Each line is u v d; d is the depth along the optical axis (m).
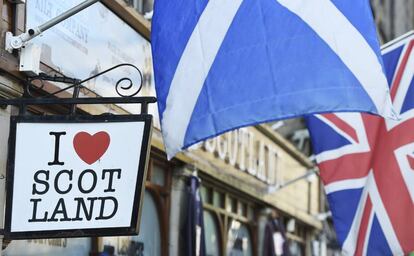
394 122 8.07
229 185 13.09
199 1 5.93
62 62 7.57
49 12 7.36
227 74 5.69
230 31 5.77
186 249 10.80
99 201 5.41
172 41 5.95
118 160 5.45
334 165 8.25
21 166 5.39
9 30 6.72
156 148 9.97
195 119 5.70
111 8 8.71
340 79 5.53
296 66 5.58
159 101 5.91
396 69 8.09
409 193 7.91
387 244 7.93
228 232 13.55
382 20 24.80
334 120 8.29
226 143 12.88
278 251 15.45
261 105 5.56
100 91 8.41
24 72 6.66
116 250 9.23
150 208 10.34
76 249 8.34
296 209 17.84
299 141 20.45
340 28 5.65
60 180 5.41
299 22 5.67
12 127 5.42
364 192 8.10
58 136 5.45
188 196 10.98
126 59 9.14
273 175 15.84
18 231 5.32
